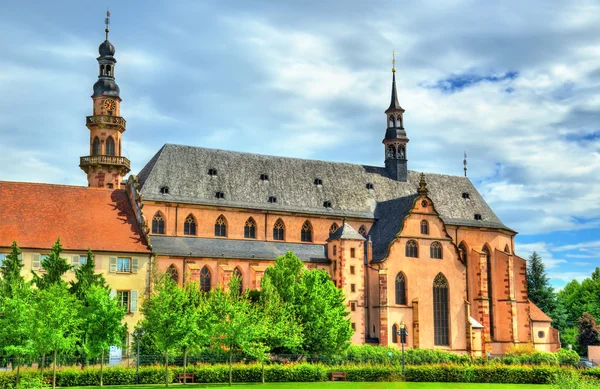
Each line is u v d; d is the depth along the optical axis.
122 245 95.88
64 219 97.31
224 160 122.25
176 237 110.81
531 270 179.75
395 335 114.94
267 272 98.06
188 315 72.75
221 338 75.88
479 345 121.38
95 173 113.50
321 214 123.31
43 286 81.94
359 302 114.19
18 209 96.25
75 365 79.00
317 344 92.44
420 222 120.31
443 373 83.44
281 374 78.50
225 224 116.25
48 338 64.81
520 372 83.50
